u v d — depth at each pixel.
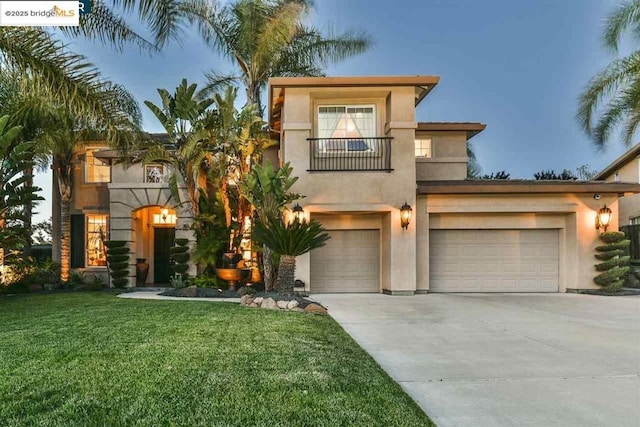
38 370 4.35
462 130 16.31
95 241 16.66
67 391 3.77
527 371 4.90
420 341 6.43
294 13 15.22
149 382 4.02
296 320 7.55
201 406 3.49
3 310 8.66
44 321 7.25
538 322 8.08
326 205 12.84
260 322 7.25
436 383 4.47
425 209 13.33
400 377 4.67
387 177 12.92
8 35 8.26
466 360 5.36
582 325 7.77
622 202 17.95
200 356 4.95
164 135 16.97
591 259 13.34
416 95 13.79
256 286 13.59
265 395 3.76
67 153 15.28
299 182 12.91
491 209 13.36
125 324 6.95
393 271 12.72
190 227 13.61
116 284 14.85
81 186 16.53
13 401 3.54
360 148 13.43
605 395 4.13
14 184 10.55
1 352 5.05
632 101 15.22
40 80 8.43
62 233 15.41
